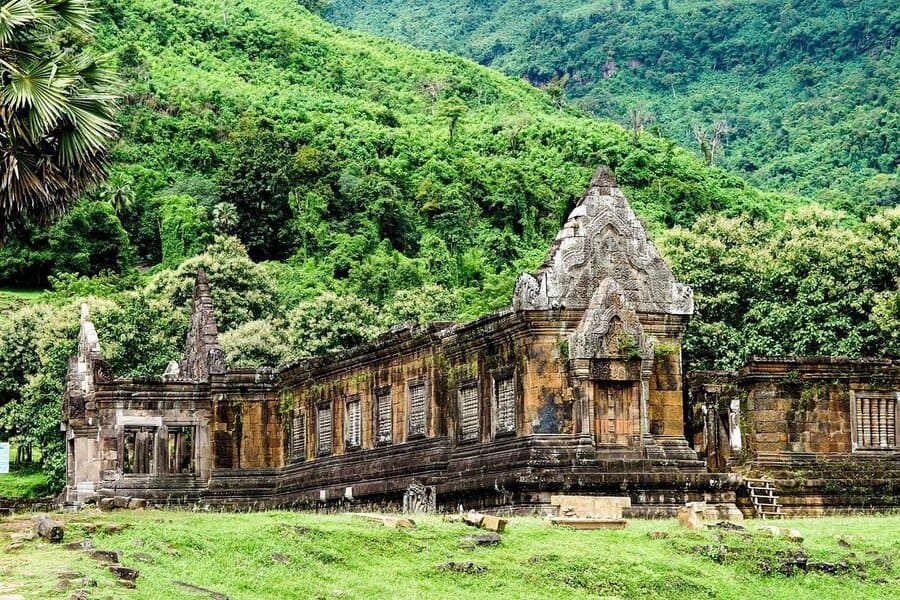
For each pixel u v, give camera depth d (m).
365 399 60.12
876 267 73.12
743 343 73.81
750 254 77.31
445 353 55.03
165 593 30.48
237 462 65.62
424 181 182.25
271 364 98.81
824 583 37.69
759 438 53.28
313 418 63.47
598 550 37.62
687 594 35.66
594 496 48.47
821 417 53.56
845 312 73.19
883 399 53.97
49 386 91.50
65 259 156.50
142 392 65.31
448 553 36.81
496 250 171.12
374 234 168.12
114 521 37.94
